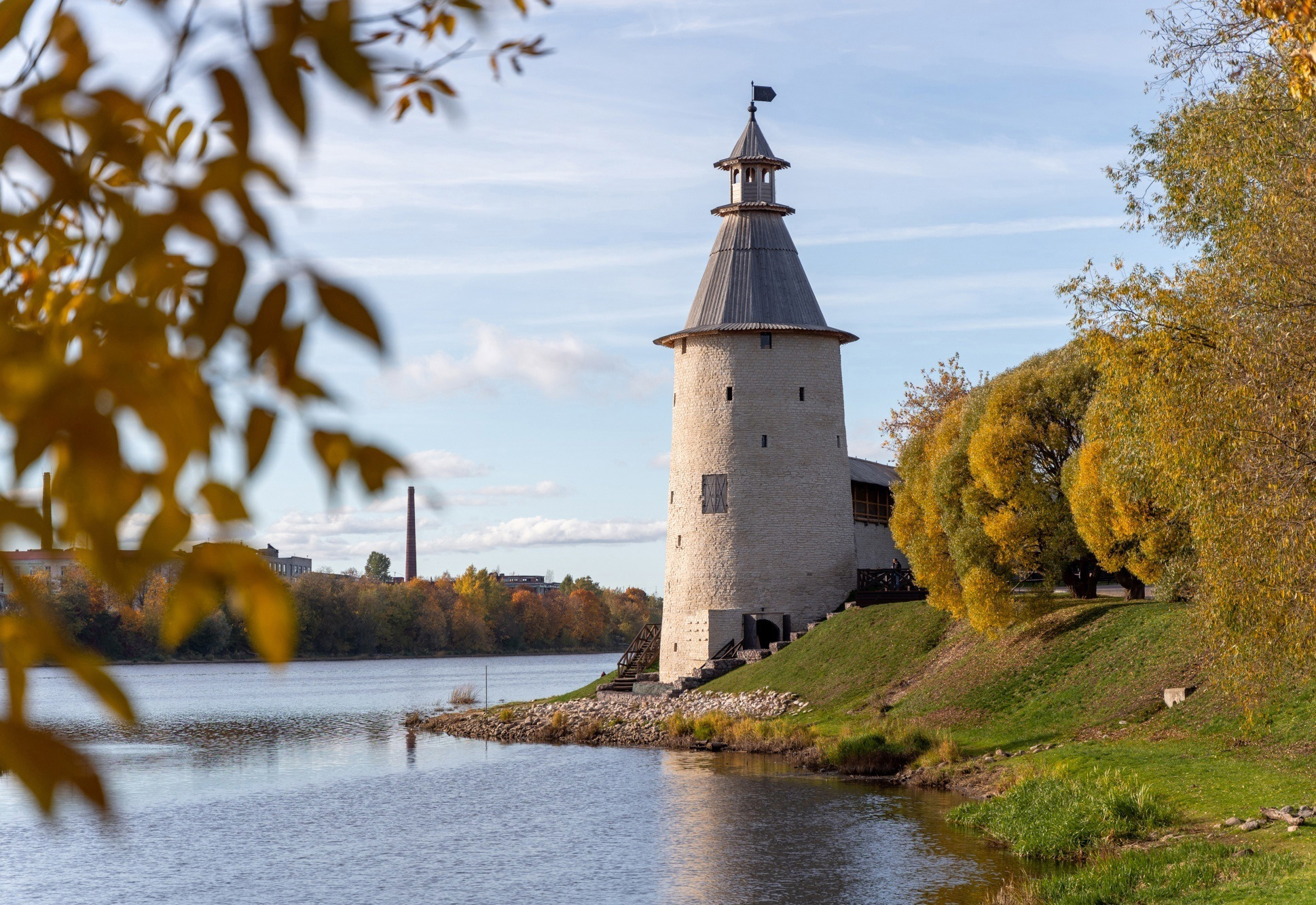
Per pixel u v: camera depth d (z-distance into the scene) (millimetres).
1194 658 32875
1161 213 22422
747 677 51000
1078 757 28719
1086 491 36750
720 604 57531
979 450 41312
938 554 45625
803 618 57562
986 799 27547
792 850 25266
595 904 22250
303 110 1693
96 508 1631
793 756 38250
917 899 20766
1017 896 19484
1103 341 19516
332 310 1682
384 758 45062
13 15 1747
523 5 2725
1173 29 20719
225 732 57000
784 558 57750
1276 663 18281
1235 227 19391
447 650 170750
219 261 1658
